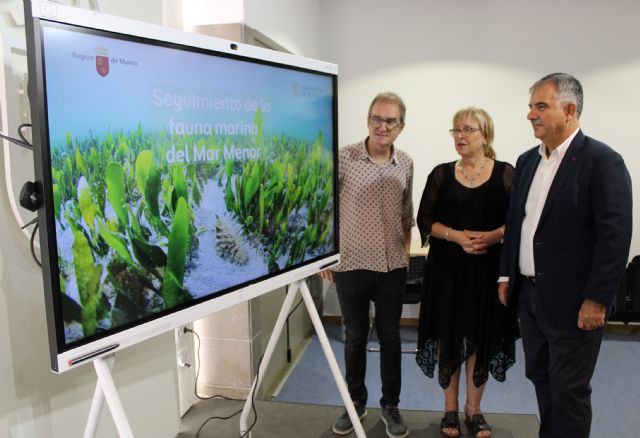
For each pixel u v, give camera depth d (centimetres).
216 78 166
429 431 257
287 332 384
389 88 453
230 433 262
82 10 128
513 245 218
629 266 410
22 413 170
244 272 182
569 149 195
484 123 230
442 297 242
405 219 256
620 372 363
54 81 123
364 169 235
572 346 199
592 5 417
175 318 158
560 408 204
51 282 124
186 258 161
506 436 251
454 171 237
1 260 162
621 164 188
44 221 122
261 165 185
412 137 456
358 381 256
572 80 193
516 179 222
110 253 139
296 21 392
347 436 252
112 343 140
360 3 448
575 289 196
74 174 129
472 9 433
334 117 221
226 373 303
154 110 148
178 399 262
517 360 389
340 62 458
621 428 290
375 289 249
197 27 283
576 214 193
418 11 441
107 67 135
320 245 219
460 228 234
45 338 179
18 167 166
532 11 425
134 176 144
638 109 421
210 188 167
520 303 223
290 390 345
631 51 417
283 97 193
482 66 438
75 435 191
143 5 228
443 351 244
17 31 164
